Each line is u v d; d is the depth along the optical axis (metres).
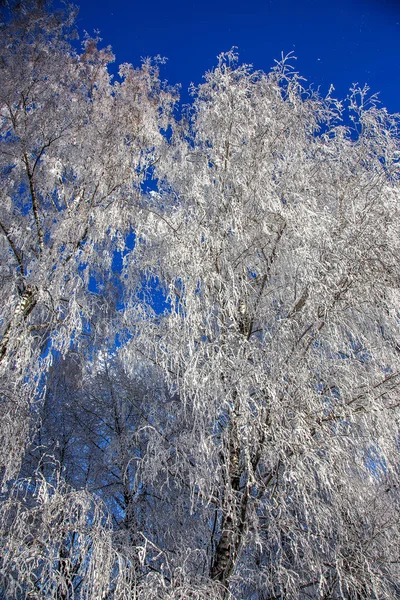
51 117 5.49
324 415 3.70
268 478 3.69
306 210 4.28
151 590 2.78
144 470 3.85
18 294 4.50
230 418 3.64
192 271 4.20
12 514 3.26
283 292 4.48
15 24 5.64
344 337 4.11
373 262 4.06
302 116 5.18
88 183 5.50
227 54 5.63
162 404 4.65
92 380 6.00
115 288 5.73
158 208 5.61
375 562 3.35
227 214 4.60
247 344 3.74
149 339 4.22
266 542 3.40
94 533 2.97
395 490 3.93
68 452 6.06
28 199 5.48
